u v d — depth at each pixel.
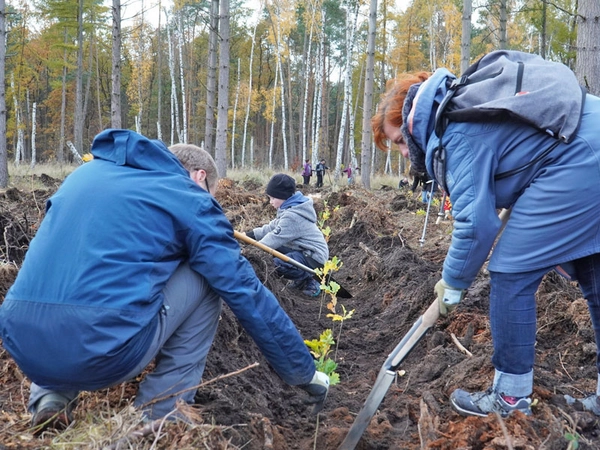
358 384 3.35
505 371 2.40
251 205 9.91
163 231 2.11
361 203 9.91
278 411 2.92
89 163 2.26
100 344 1.93
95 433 2.07
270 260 5.61
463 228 2.22
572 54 20.27
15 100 34.16
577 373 3.06
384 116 2.52
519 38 33.62
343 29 42.78
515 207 2.27
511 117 2.14
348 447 2.34
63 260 1.99
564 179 2.15
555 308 3.72
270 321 2.26
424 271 5.24
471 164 2.20
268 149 51.28
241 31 45.72
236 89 42.03
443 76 2.33
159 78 37.19
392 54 37.03
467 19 14.13
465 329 3.75
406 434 2.60
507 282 2.29
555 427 2.22
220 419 2.43
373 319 4.67
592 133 2.15
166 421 2.13
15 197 8.98
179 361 2.32
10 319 1.98
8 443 2.04
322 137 44.22
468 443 2.27
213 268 2.16
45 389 2.21
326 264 3.97
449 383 2.91
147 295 2.02
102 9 31.52
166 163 2.28
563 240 2.19
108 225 2.03
